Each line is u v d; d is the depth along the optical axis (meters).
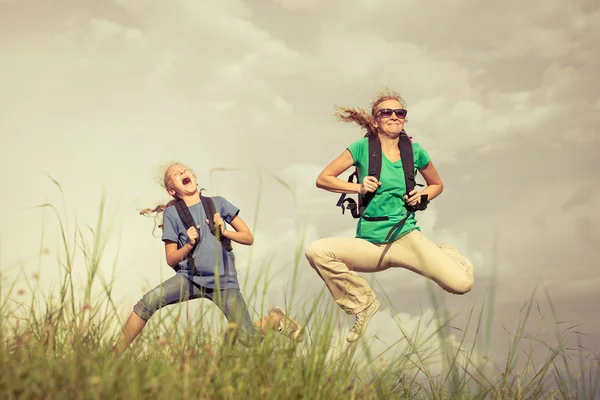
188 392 2.16
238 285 4.16
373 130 4.65
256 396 2.36
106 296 2.72
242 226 4.45
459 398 2.62
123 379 2.23
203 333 2.68
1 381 2.13
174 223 4.31
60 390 2.12
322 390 2.48
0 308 2.56
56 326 2.61
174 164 4.56
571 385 2.71
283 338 2.62
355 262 4.47
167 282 4.12
